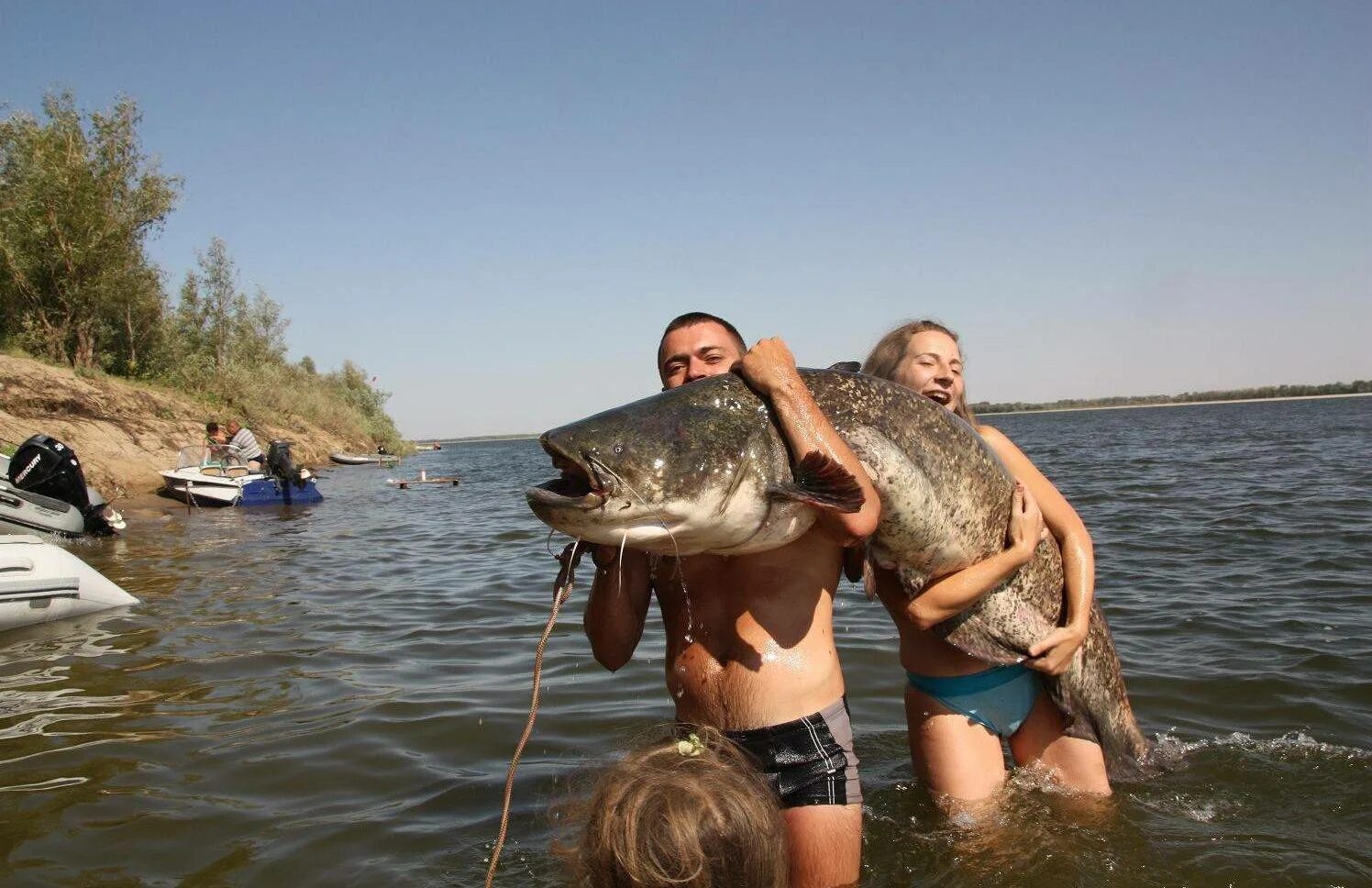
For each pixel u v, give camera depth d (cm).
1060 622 403
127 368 3095
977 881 337
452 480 3031
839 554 344
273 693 593
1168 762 443
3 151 2869
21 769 462
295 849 372
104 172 2883
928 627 369
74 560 841
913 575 358
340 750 486
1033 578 395
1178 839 365
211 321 4159
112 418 2302
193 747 492
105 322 3080
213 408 3278
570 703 563
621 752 409
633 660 659
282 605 897
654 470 285
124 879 348
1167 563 951
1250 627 679
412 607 880
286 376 4812
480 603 898
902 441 333
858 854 320
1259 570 895
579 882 226
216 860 363
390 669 651
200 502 2047
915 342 430
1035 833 371
